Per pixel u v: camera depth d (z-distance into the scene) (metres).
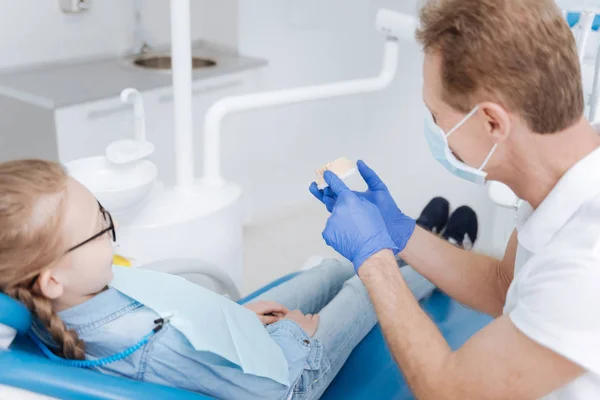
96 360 0.90
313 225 2.98
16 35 2.38
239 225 1.77
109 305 0.92
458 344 1.39
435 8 0.83
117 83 2.29
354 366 1.34
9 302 0.80
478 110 0.81
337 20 2.89
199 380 0.96
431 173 2.72
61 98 2.05
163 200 1.65
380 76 1.87
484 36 0.76
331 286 1.55
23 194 0.80
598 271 0.73
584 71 1.52
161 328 0.93
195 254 1.63
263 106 1.73
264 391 1.03
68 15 2.52
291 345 1.17
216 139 1.73
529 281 0.81
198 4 2.86
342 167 1.27
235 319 1.07
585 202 0.79
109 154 1.48
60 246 0.83
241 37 2.74
